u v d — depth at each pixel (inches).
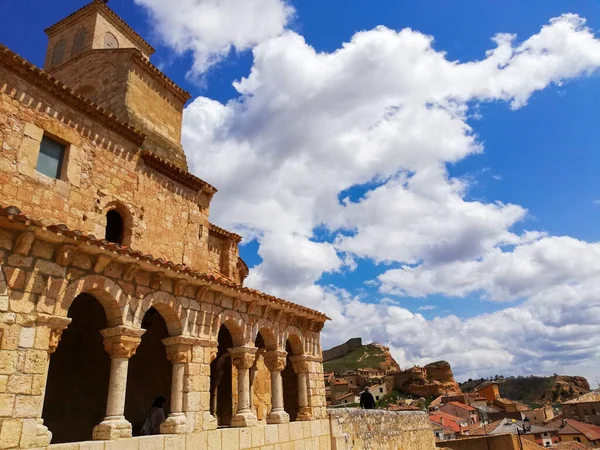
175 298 482.3
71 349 561.3
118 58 810.2
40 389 340.2
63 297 371.6
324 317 720.3
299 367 681.6
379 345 6466.5
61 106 588.1
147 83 825.5
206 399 486.6
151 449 408.2
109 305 424.5
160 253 693.9
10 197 505.0
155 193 709.3
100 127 639.1
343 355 6624.0
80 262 393.1
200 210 796.0
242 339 567.5
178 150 836.6
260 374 769.6
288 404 761.6
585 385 6545.3
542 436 2544.3
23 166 526.6
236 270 995.9
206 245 791.7
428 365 5118.1
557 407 5064.0
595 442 2632.9
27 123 542.3
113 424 388.5
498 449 1222.3
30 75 550.6
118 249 408.5
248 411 545.3
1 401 315.3
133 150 685.3
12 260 343.3
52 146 575.2
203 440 461.4
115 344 415.2
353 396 3907.5
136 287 441.4
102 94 799.7
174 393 464.4
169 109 868.0
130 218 655.1
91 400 564.7
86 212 589.9
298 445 600.1
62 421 529.3
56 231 361.1
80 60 862.5
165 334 677.9
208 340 506.3
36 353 343.3
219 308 537.3
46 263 365.1
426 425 1008.2
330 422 683.4
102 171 628.1
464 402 4119.1
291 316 661.9
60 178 573.0
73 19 992.2
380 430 812.6
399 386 4763.8
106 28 981.2
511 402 4298.7
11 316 333.7
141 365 633.6
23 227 343.6
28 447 321.7
